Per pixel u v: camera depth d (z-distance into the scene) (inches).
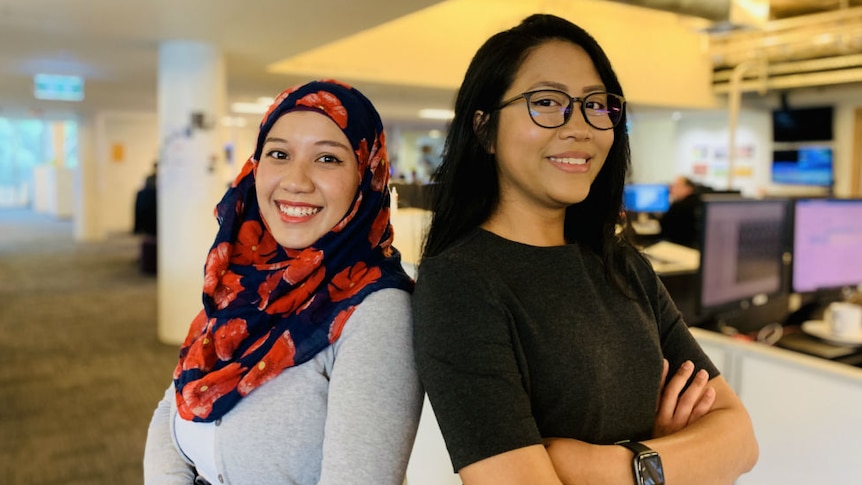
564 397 35.5
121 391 147.8
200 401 39.9
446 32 285.7
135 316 220.4
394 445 35.8
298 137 40.5
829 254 94.2
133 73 246.2
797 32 304.2
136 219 313.3
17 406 137.7
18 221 573.9
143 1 136.3
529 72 37.7
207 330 43.0
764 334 86.3
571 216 43.6
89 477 107.2
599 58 39.4
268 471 38.2
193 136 179.9
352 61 262.1
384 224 43.0
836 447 51.4
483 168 40.1
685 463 36.8
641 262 45.6
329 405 36.7
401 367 36.9
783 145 427.5
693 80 365.7
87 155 444.8
